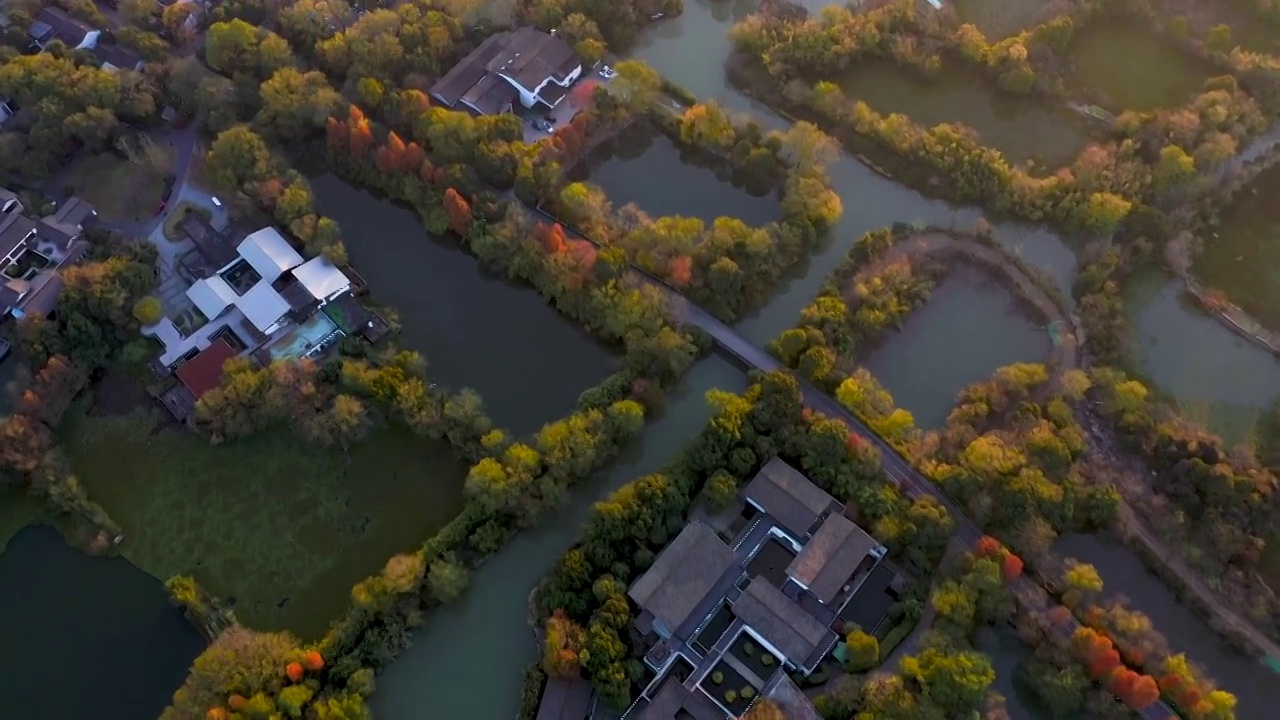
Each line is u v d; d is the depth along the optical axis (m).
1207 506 126.06
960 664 109.00
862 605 121.44
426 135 158.00
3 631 123.44
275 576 126.62
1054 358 140.12
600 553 120.12
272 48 166.12
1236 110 163.62
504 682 119.25
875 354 143.62
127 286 142.38
